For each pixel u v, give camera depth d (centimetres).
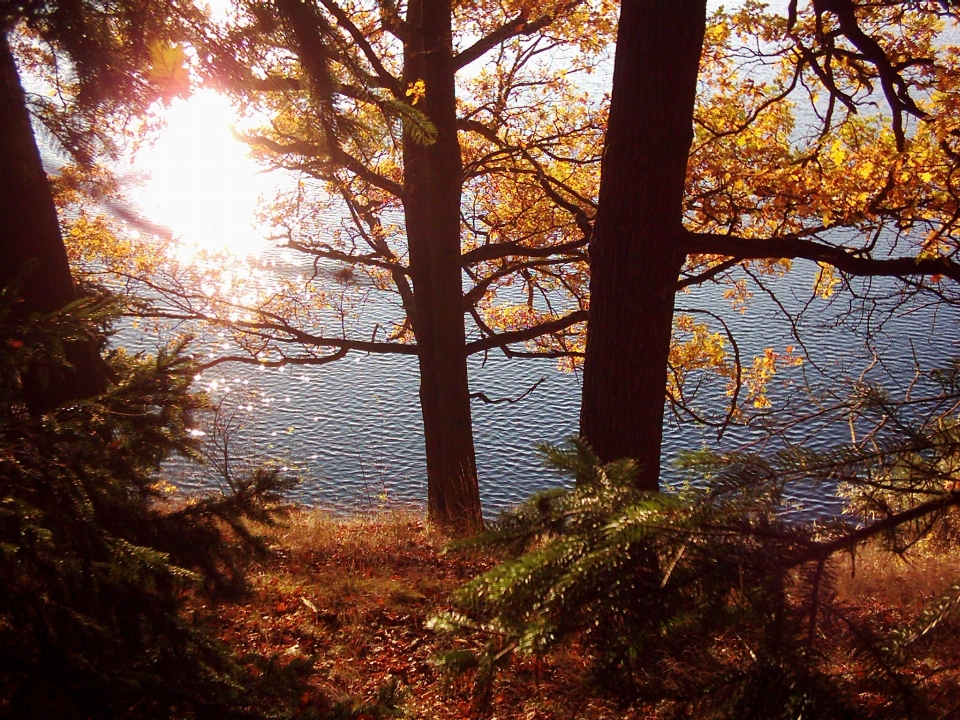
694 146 1025
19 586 280
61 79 470
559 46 1213
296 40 482
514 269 1173
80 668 276
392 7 933
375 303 2552
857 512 202
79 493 300
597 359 679
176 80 462
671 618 190
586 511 221
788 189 877
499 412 2428
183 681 304
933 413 228
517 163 1177
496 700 443
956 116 734
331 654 570
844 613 197
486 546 228
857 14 862
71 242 1245
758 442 339
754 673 187
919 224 858
